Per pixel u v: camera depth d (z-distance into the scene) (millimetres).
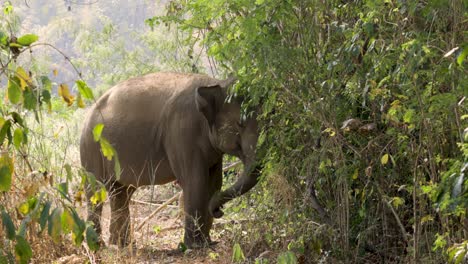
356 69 10305
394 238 11227
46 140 16109
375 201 11383
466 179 7797
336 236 11211
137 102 14844
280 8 10633
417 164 9961
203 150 14086
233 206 13680
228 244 13227
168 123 14430
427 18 9055
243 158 13320
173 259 13070
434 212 10344
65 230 6980
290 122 11680
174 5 15250
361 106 10844
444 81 9000
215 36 11766
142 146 14633
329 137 10773
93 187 7270
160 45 19828
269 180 12016
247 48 10984
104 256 11695
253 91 11531
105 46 22062
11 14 15211
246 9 11680
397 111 9500
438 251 9906
